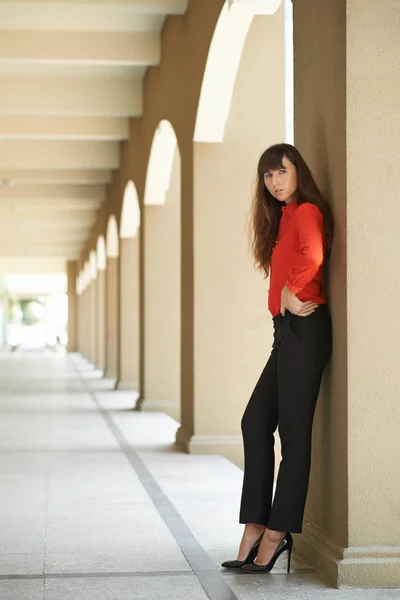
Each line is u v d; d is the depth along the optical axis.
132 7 9.91
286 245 4.93
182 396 10.39
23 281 70.88
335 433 4.82
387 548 4.61
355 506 4.62
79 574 4.82
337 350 4.77
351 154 4.63
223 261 9.77
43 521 6.18
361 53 4.63
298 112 5.50
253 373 9.77
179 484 7.68
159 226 14.34
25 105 13.65
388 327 4.64
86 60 11.58
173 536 5.72
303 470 4.78
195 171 9.73
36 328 85.25
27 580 4.70
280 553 4.83
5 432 11.53
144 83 13.68
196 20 9.34
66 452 9.70
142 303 14.62
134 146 15.11
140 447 10.13
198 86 9.34
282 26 9.85
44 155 17.62
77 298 47.94
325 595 4.41
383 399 4.63
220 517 6.31
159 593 4.46
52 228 33.47
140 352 14.96
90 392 18.83
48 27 10.87
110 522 6.15
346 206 4.64
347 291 4.62
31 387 20.38
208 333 9.73
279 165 4.92
